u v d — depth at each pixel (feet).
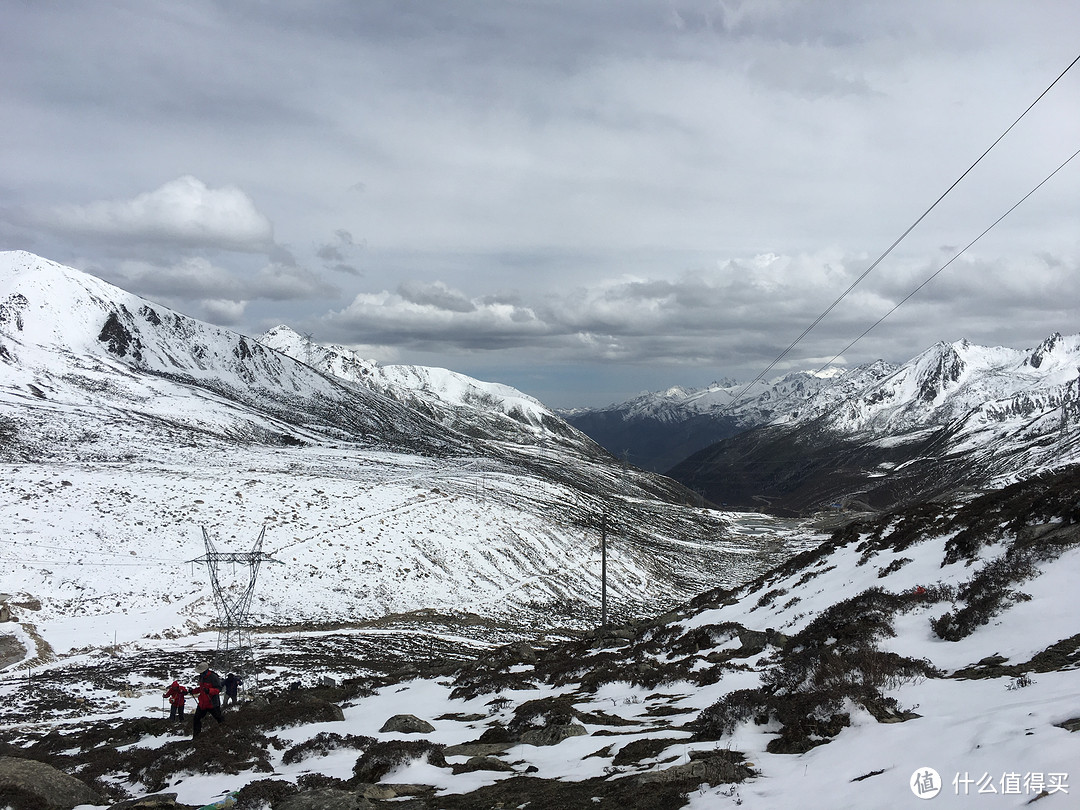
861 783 31.35
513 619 253.65
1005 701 39.01
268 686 125.39
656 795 35.73
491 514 344.90
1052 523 74.23
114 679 135.64
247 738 67.51
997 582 64.18
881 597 75.82
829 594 100.73
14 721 100.32
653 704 64.08
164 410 547.49
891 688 47.65
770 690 56.90
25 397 480.23
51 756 71.67
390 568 265.95
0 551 208.54
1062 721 32.07
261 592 226.38
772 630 87.04
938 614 67.67
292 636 198.59
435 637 209.46
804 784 33.24
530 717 61.00
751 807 31.12
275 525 272.31
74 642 169.99
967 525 97.55
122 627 185.16
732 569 421.59
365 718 78.89
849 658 53.21
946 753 32.27
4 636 166.71
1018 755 29.04
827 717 43.37
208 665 142.92
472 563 293.64
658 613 296.10
